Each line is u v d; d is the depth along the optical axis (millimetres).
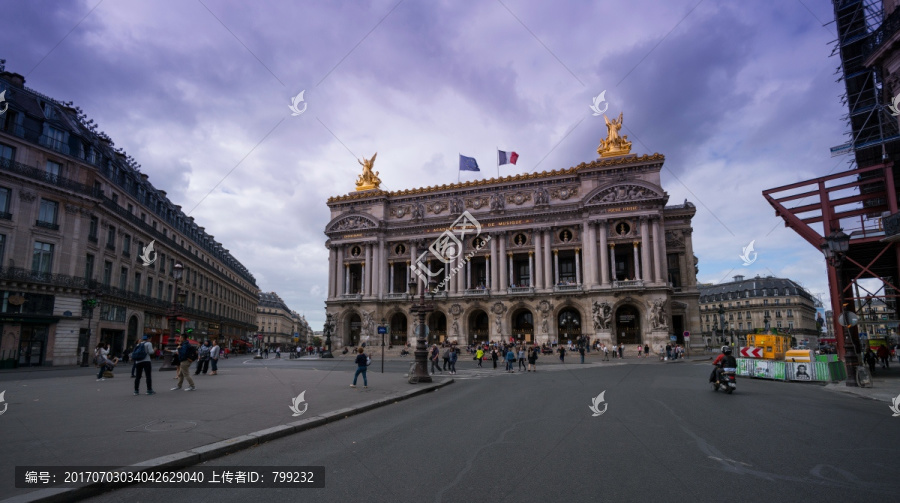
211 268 80500
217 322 82688
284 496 6914
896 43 26094
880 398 17750
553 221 68625
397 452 9398
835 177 29312
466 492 6961
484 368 40031
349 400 16469
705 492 6906
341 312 75625
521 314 72188
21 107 42031
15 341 39844
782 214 30906
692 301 66438
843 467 8195
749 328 94875
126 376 27047
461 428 11914
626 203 64438
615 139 70375
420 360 24156
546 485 7242
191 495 7023
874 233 28641
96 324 47062
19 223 40625
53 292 42375
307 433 11352
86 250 45656
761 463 8438
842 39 33812
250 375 27234
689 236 68125
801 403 16312
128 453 8594
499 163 70125
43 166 42875
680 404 15805
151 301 58125
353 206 79375
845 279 33375
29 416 12203
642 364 44000
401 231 75812
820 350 57031
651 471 7945
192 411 13227
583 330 64812
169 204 67562
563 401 16906
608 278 64250
